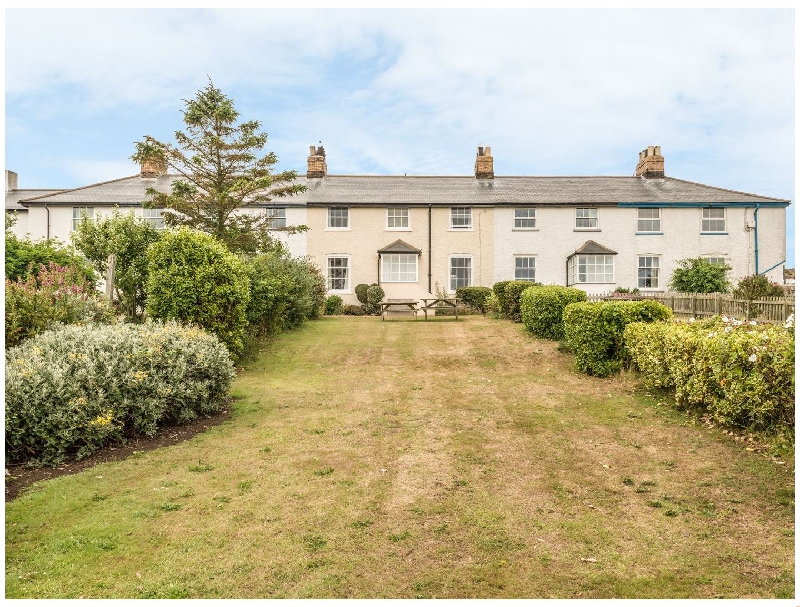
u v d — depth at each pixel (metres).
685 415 7.95
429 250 27.00
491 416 8.25
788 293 18.66
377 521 4.86
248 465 6.28
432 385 10.48
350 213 27.02
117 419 6.92
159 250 11.56
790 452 6.04
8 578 3.94
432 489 5.56
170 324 9.10
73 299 10.07
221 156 17.97
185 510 5.09
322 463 6.34
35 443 6.31
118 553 4.32
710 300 16.12
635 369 10.30
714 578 3.91
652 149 29.52
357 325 18.22
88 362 6.91
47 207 25.47
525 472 6.01
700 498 5.23
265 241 18.95
